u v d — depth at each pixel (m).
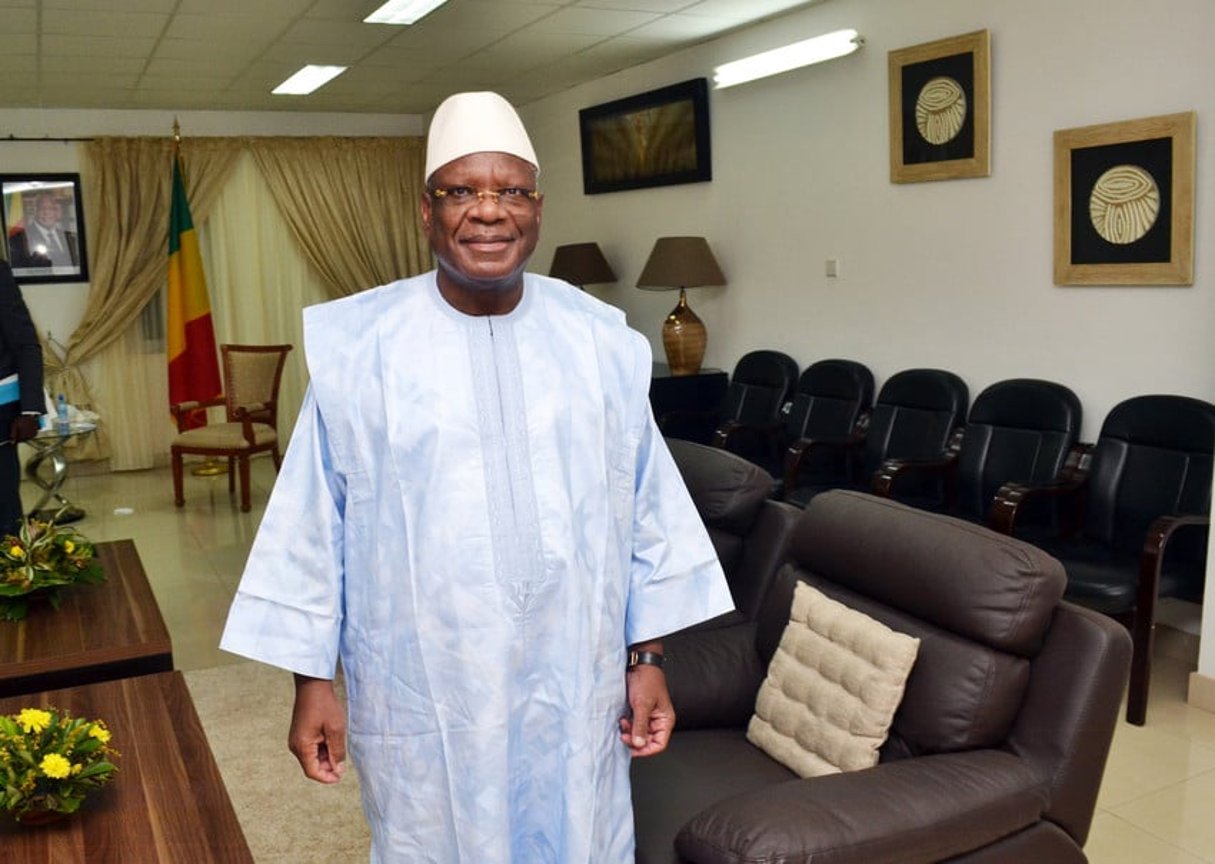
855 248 4.96
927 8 4.45
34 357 3.77
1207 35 3.46
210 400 6.92
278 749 3.06
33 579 2.85
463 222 1.33
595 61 6.25
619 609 1.48
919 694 1.93
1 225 7.09
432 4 4.80
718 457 2.71
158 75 6.21
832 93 4.98
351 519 1.40
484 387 1.40
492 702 1.37
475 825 1.38
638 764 2.12
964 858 1.67
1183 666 3.57
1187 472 3.38
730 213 5.76
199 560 5.14
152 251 7.41
